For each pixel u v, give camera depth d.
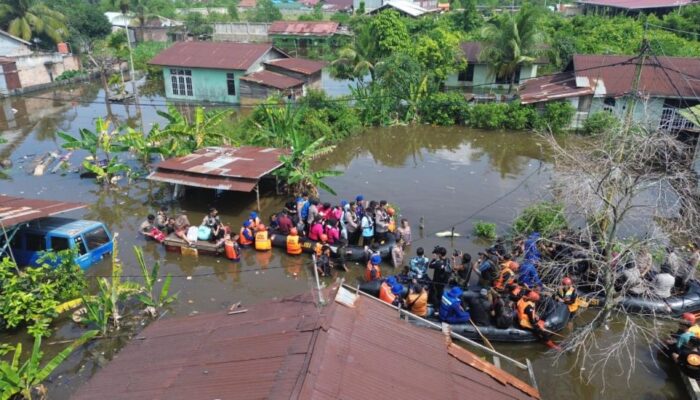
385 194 19.59
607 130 12.55
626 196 10.11
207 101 34.34
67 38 47.38
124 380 6.47
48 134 27.69
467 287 11.78
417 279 11.95
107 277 13.20
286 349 6.13
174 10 68.12
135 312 11.88
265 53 34.78
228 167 17.42
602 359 10.48
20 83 38.62
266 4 69.69
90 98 36.59
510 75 35.47
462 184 20.75
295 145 18.39
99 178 20.42
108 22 52.00
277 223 15.43
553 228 12.80
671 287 11.77
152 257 14.66
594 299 11.59
